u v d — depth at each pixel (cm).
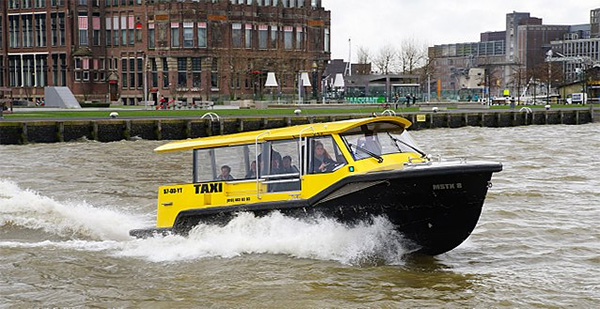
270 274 1372
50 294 1300
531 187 2395
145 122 5162
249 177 1512
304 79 8381
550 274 1405
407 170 1351
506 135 5378
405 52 13275
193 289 1314
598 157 3450
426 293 1285
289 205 1455
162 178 2686
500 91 17912
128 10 9600
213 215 1518
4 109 6762
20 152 3959
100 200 2195
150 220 1888
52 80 9969
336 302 1243
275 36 9562
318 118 5894
